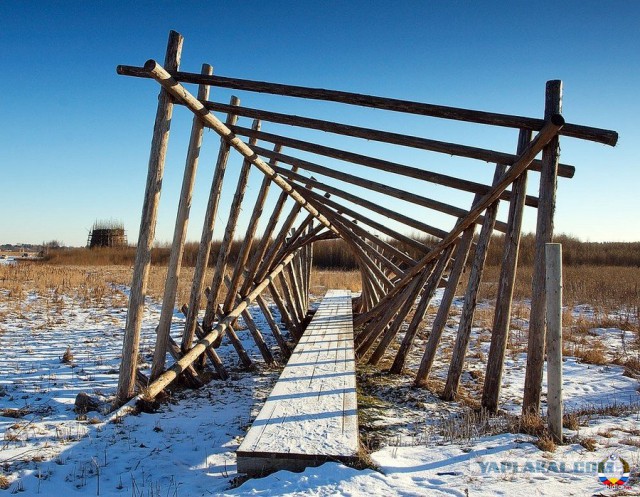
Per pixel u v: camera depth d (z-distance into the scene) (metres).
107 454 4.20
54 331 10.53
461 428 4.71
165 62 5.41
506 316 5.50
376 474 3.26
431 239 30.11
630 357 8.77
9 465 3.91
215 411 5.57
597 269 27.72
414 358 8.97
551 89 4.93
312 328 8.55
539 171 5.40
